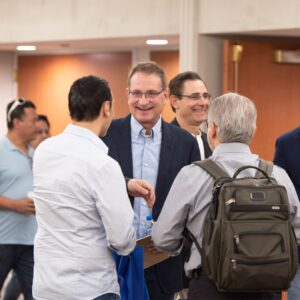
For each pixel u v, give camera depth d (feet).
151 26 24.59
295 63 24.68
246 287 10.77
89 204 11.22
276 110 24.53
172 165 14.05
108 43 27.94
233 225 10.67
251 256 10.59
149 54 31.04
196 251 11.36
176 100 17.28
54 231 11.36
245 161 11.33
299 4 21.48
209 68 23.63
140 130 14.05
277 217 10.79
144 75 13.84
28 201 18.42
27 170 18.98
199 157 14.43
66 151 11.45
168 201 11.42
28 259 18.97
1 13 28.17
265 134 24.40
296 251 10.96
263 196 10.78
